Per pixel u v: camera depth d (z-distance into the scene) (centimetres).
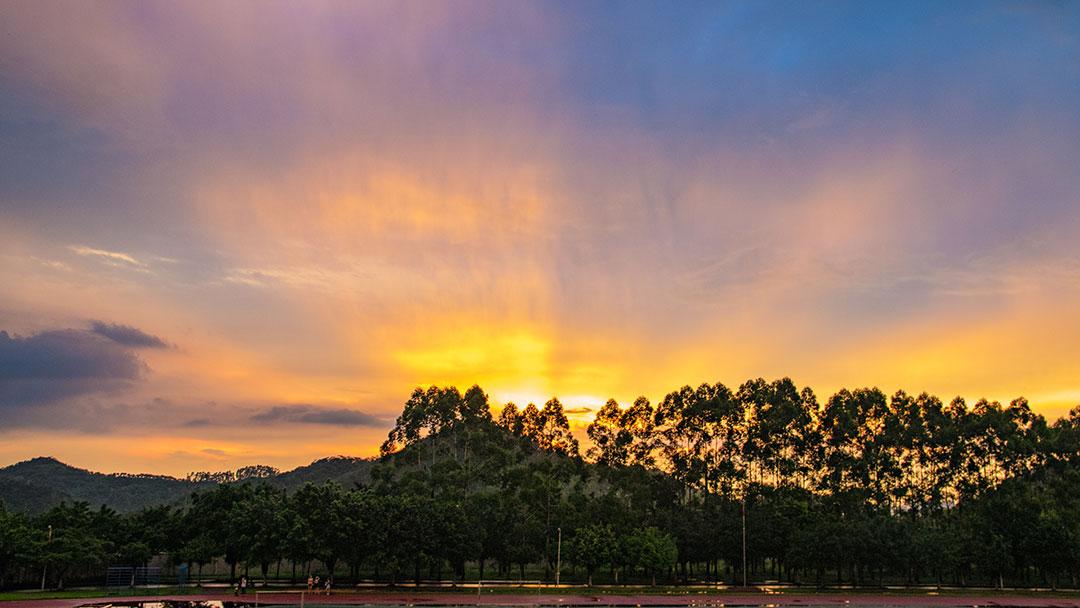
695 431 16688
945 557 12575
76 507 12456
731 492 16038
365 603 9206
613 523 13375
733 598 10581
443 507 12281
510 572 14362
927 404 17350
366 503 11662
